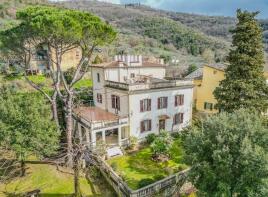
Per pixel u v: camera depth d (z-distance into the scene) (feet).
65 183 78.64
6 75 159.63
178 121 114.62
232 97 91.04
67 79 160.56
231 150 54.90
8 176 81.56
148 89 101.96
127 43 319.06
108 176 80.64
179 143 103.76
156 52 301.02
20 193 73.05
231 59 94.12
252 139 55.67
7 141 74.49
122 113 104.47
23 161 81.51
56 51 86.69
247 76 91.09
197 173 57.88
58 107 119.85
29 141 75.51
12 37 84.38
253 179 52.80
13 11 275.18
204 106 134.92
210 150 58.03
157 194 72.54
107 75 115.14
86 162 86.84
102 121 95.66
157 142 91.76
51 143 79.30
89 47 100.12
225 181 54.70
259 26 90.38
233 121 60.39
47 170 85.15
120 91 102.99
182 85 112.78
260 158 50.34
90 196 73.92
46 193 73.87
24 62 94.94
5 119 75.87
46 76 168.66
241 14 89.81
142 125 104.22
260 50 91.09
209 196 56.34
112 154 94.12
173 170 83.25
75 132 110.52
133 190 70.03
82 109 118.32
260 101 90.99
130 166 86.63
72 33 77.15
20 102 79.92
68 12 80.59
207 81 131.34
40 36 81.56
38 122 77.10
